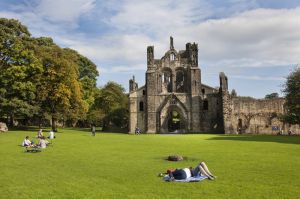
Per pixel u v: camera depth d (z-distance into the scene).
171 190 14.54
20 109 61.97
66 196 13.70
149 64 85.62
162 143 41.91
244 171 19.16
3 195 13.95
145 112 84.88
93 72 100.31
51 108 69.56
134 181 16.53
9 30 65.62
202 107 83.81
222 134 74.12
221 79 80.44
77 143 41.09
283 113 81.00
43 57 68.56
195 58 85.44
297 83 70.75
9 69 62.03
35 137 48.78
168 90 88.44
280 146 36.00
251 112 81.38
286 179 16.73
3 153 29.12
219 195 13.59
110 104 92.75
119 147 35.59
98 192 14.31
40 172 19.27
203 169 17.08
